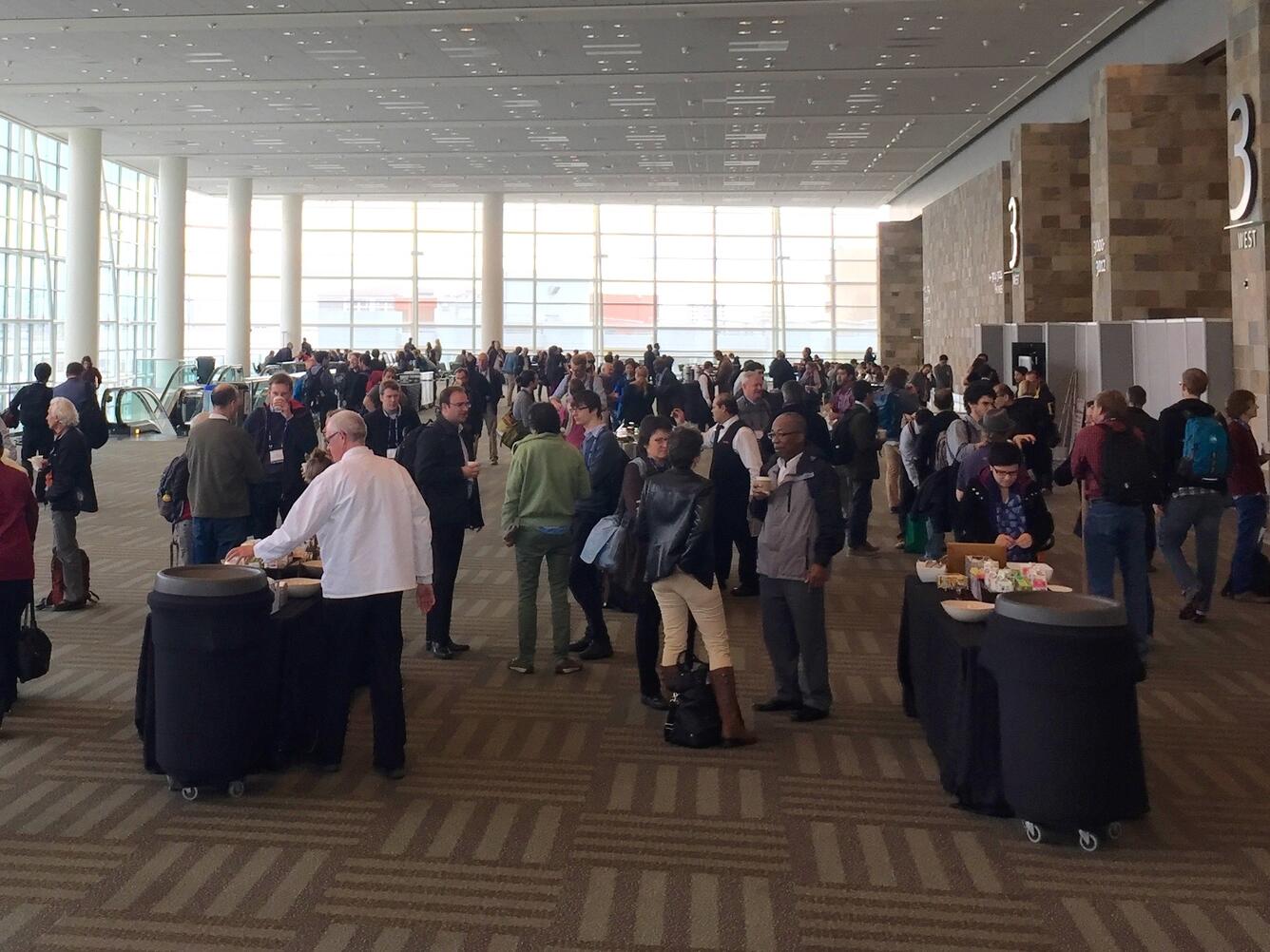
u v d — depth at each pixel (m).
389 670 4.49
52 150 26.69
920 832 3.95
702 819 4.07
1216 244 15.88
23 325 25.23
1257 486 7.84
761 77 19.69
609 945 3.14
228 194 32.62
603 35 16.88
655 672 5.47
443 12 15.62
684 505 4.86
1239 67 11.62
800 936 3.20
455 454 6.32
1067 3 15.30
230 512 6.39
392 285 40.50
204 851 3.76
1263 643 6.69
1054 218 20.53
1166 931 3.23
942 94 21.25
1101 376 15.50
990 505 5.63
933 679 4.59
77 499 7.34
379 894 3.46
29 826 3.97
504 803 4.22
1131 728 3.74
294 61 18.52
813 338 40.81
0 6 15.37
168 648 4.13
